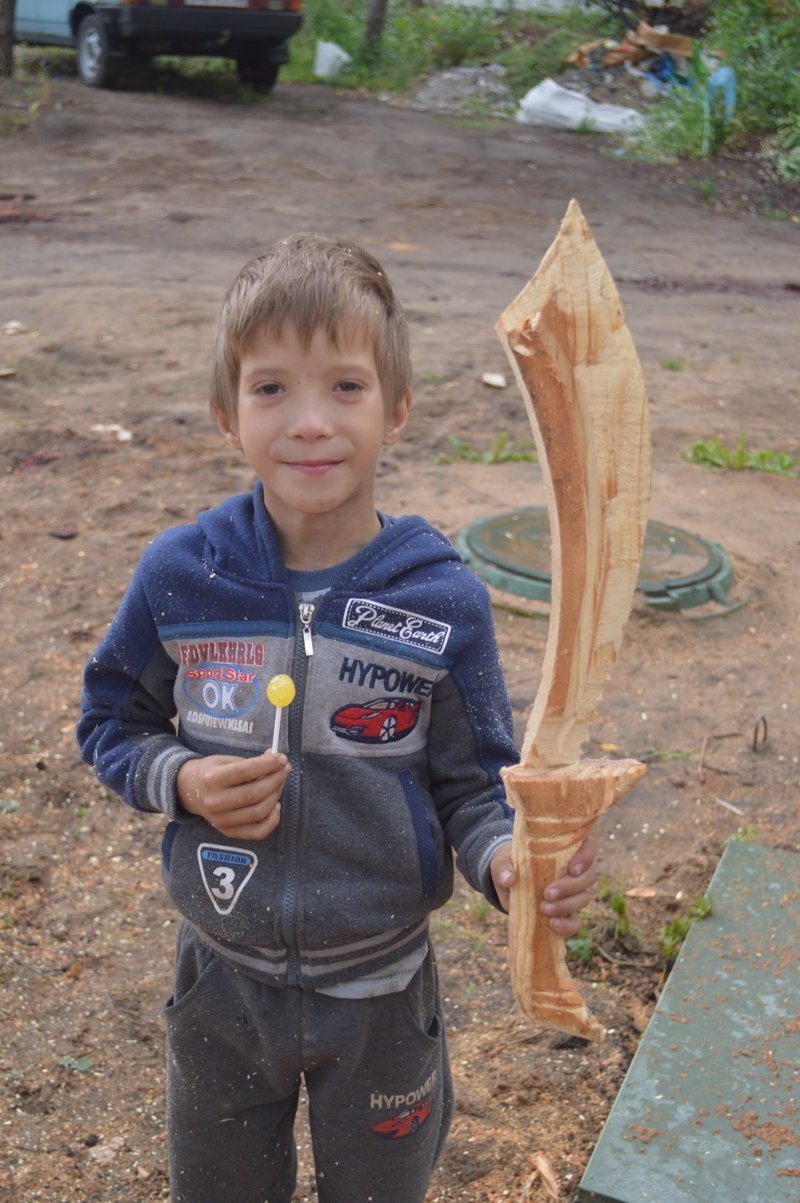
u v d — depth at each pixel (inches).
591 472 57.6
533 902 65.9
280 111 645.3
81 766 156.7
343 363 70.9
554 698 63.0
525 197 511.5
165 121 582.9
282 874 73.5
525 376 55.2
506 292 376.5
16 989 122.0
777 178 582.2
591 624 61.2
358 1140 77.9
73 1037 117.1
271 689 68.5
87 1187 102.6
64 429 253.9
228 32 614.9
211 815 70.5
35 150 515.5
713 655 187.0
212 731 75.2
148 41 621.3
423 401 283.7
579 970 127.5
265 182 493.0
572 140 643.5
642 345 344.8
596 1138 108.0
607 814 151.0
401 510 225.0
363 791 73.3
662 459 264.2
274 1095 79.0
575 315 54.9
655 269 428.5
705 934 126.2
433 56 794.2
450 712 75.2
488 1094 112.8
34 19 662.5
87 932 130.7
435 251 419.2
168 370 290.8
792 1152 99.8
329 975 74.2
